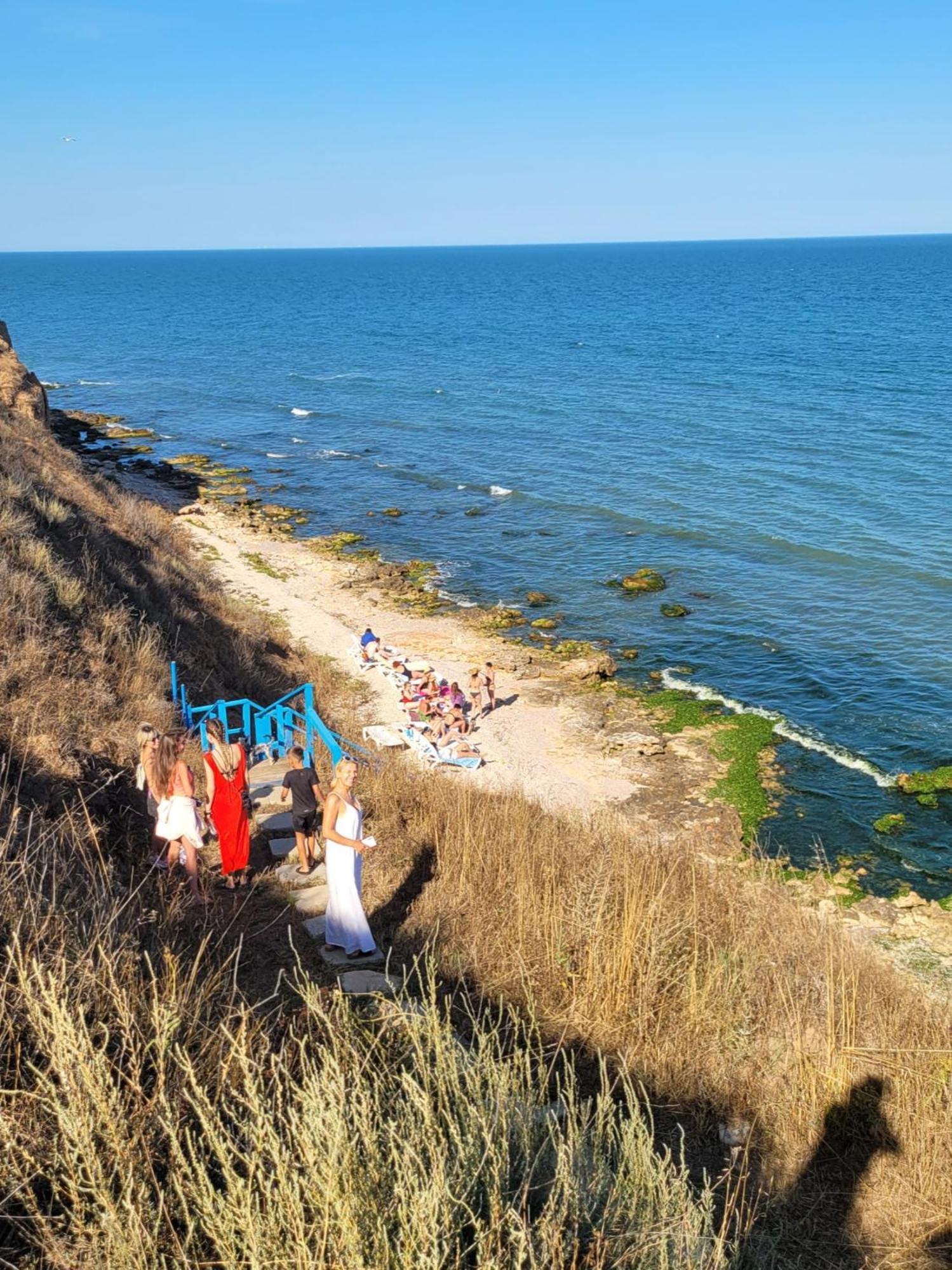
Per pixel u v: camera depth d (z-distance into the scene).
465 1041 6.28
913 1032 6.74
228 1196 3.55
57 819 8.16
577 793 20.30
